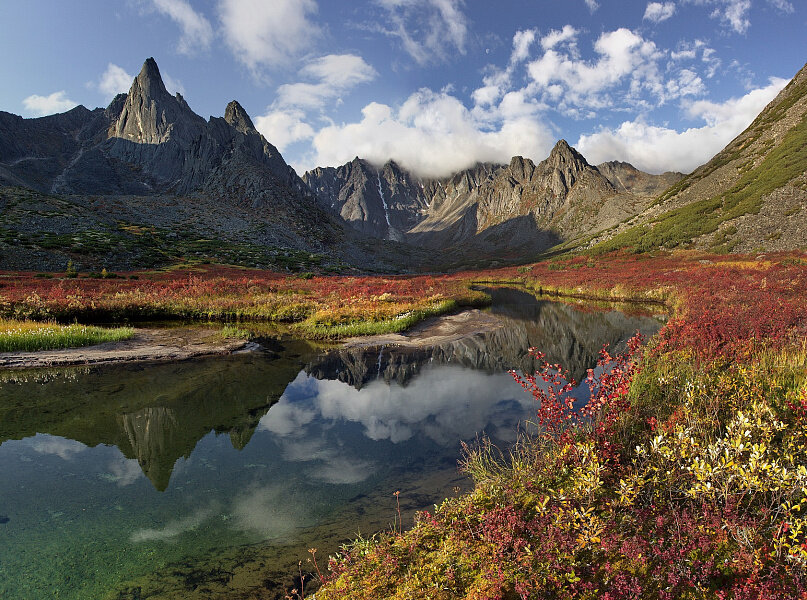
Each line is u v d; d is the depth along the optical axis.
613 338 20.31
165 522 6.15
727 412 6.29
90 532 5.89
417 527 5.26
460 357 17.33
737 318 12.82
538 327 24.25
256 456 8.41
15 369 14.95
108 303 25.80
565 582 3.66
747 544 3.62
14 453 8.59
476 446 8.41
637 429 6.43
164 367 15.59
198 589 4.75
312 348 19.11
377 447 8.70
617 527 4.25
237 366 15.84
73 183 196.25
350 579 4.36
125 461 8.23
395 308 27.88
